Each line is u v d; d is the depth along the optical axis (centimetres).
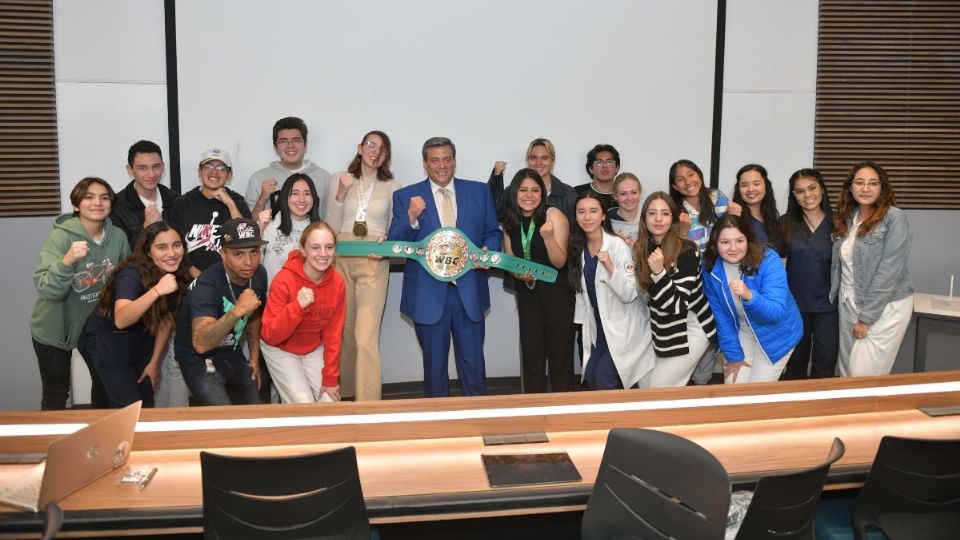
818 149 536
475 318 409
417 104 491
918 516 222
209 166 396
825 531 240
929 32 530
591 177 509
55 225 362
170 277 321
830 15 523
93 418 256
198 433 250
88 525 203
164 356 399
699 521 185
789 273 426
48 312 360
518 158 506
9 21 443
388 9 481
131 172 407
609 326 377
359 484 202
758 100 525
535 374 418
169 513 207
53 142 458
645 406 269
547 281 404
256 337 363
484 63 495
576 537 288
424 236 405
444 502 214
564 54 500
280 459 192
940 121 540
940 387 294
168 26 458
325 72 479
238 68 470
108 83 458
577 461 241
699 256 365
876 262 389
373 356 420
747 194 418
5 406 470
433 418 258
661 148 518
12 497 213
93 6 451
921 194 546
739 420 276
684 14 508
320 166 487
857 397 285
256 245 308
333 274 340
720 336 365
